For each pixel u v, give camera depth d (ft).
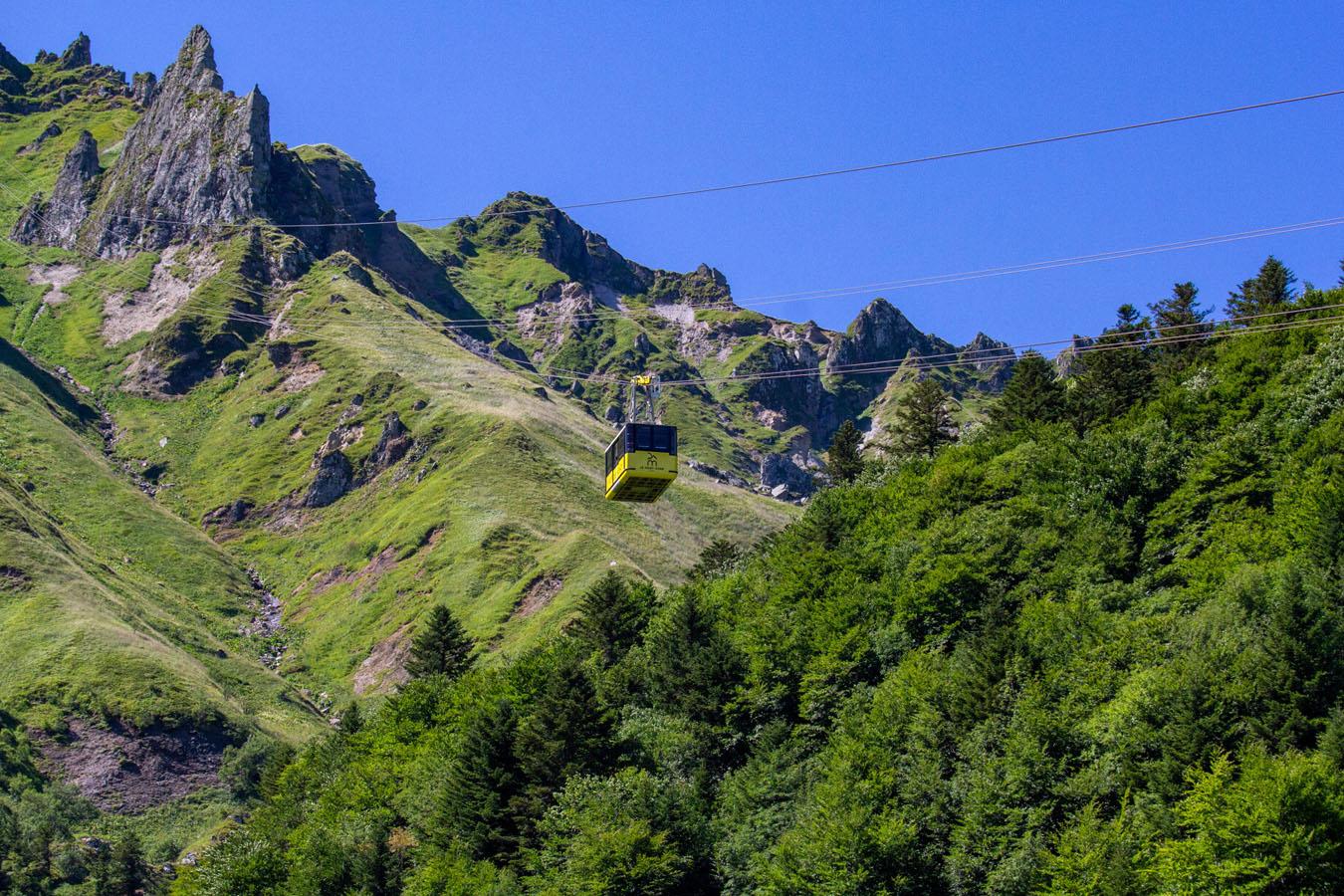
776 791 259.60
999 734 240.94
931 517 351.67
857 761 245.04
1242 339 382.42
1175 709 221.25
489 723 294.05
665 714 309.22
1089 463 336.29
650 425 238.68
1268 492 302.45
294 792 374.43
